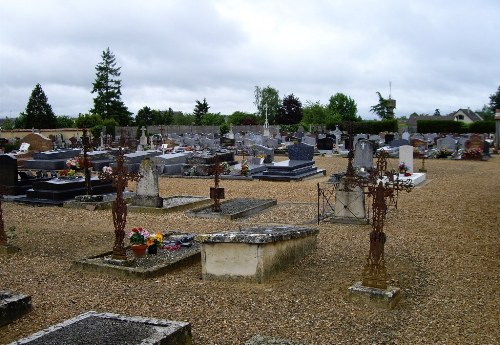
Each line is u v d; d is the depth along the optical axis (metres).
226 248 8.23
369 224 12.95
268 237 8.18
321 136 45.28
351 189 12.83
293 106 91.25
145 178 15.11
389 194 7.52
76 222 13.53
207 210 14.77
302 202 16.84
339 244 10.82
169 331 5.25
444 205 15.75
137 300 7.37
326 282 8.17
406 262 9.37
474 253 10.02
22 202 16.75
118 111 82.31
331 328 6.28
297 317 6.66
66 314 6.81
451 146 37.47
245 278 8.18
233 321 6.52
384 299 6.99
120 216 9.08
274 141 41.06
